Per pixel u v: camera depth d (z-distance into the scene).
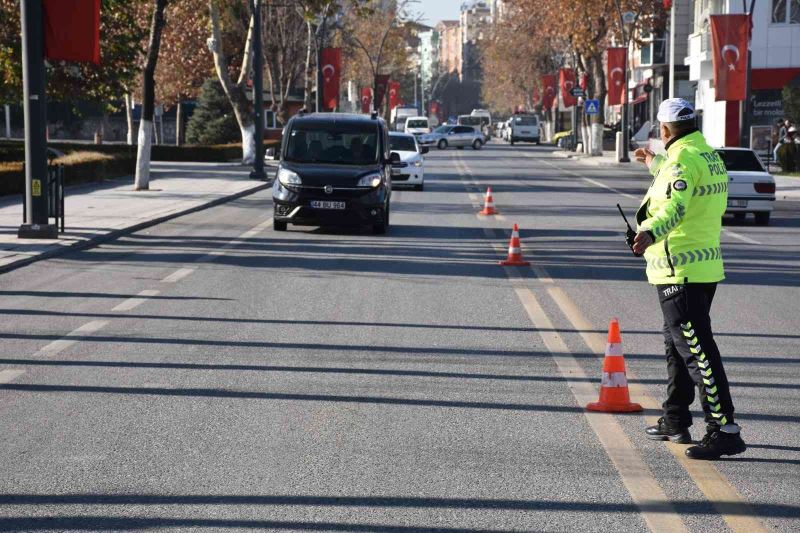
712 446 9.09
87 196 40.19
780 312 16.98
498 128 196.00
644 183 55.00
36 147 25.00
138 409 10.67
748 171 33.62
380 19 136.62
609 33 88.94
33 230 25.08
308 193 27.91
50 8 25.00
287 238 27.36
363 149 29.20
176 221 31.83
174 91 93.81
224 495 8.10
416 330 15.01
